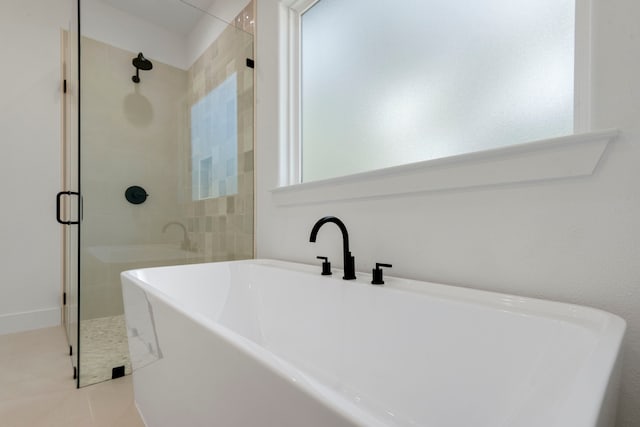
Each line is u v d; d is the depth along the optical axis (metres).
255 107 1.84
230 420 0.55
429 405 0.80
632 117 0.66
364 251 1.21
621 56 0.67
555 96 0.83
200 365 0.64
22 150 2.12
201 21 2.29
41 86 2.19
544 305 0.71
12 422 1.14
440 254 0.98
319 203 1.41
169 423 0.81
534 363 0.63
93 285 1.73
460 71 1.05
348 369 1.02
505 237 0.84
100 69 1.96
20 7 2.13
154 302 0.87
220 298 1.48
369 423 0.32
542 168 0.76
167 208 2.19
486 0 0.98
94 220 1.83
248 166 1.88
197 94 2.30
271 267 1.43
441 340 0.80
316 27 1.61
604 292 0.69
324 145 1.55
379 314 0.95
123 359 1.53
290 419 0.41
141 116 2.13
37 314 2.14
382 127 1.29
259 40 1.82
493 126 0.96
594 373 0.42
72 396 1.31
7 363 1.62
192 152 2.31
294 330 1.24
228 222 2.01
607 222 0.69
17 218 2.11
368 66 1.35
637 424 0.64
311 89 1.63
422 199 1.02
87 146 1.85
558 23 0.83
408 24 1.20
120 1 2.06
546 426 0.46
